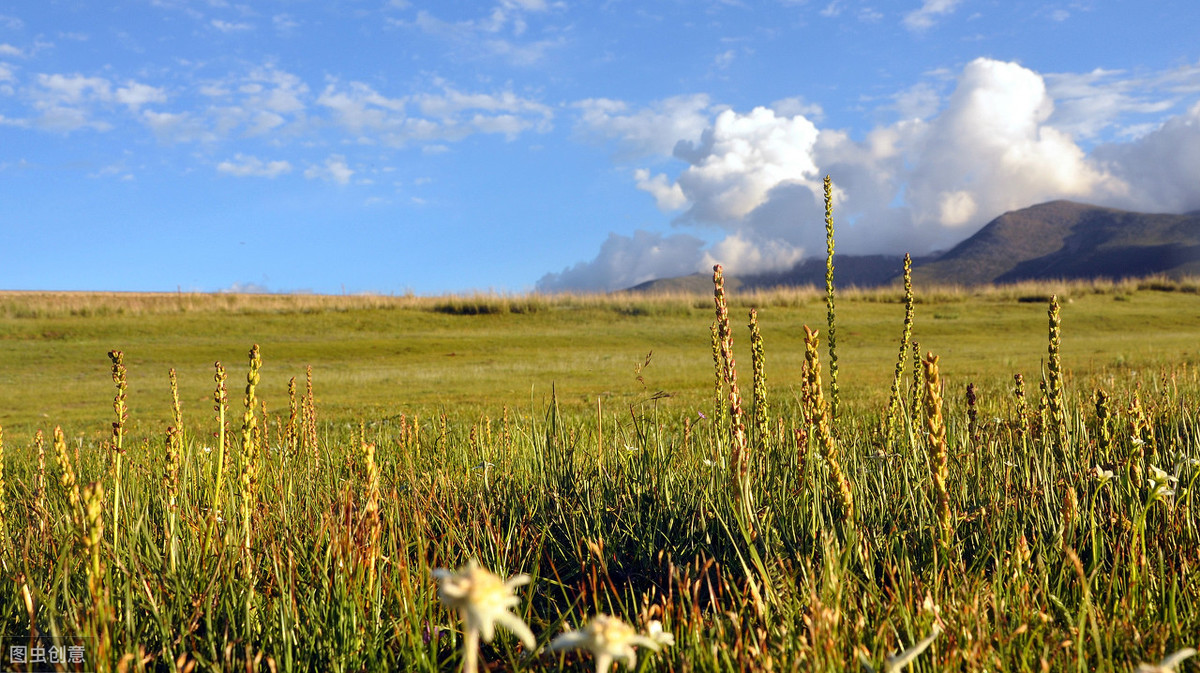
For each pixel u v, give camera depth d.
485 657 2.44
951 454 3.50
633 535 3.22
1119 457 3.58
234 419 10.38
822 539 2.45
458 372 19.02
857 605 2.22
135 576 2.45
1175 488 2.82
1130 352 17.59
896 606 2.14
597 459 4.11
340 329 30.52
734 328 29.94
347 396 14.25
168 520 2.81
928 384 2.18
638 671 1.98
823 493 2.94
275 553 2.53
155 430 9.91
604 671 1.13
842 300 39.31
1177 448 3.76
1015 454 3.93
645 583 2.96
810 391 2.72
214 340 26.59
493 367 20.16
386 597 2.52
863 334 28.17
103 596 2.06
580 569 2.96
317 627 2.29
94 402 14.45
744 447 2.57
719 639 2.05
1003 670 1.85
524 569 3.08
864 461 3.88
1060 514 2.84
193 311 31.94
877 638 1.89
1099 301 38.78
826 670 1.79
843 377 14.36
